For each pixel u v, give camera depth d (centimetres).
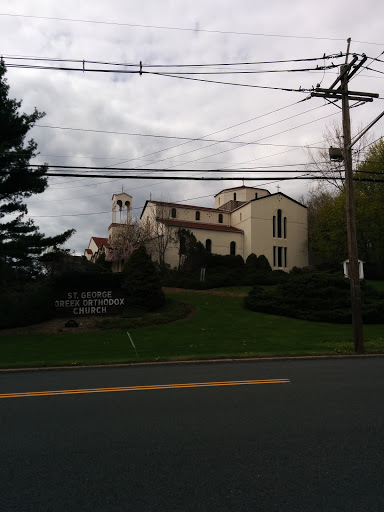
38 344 1936
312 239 4781
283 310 2681
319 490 421
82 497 410
